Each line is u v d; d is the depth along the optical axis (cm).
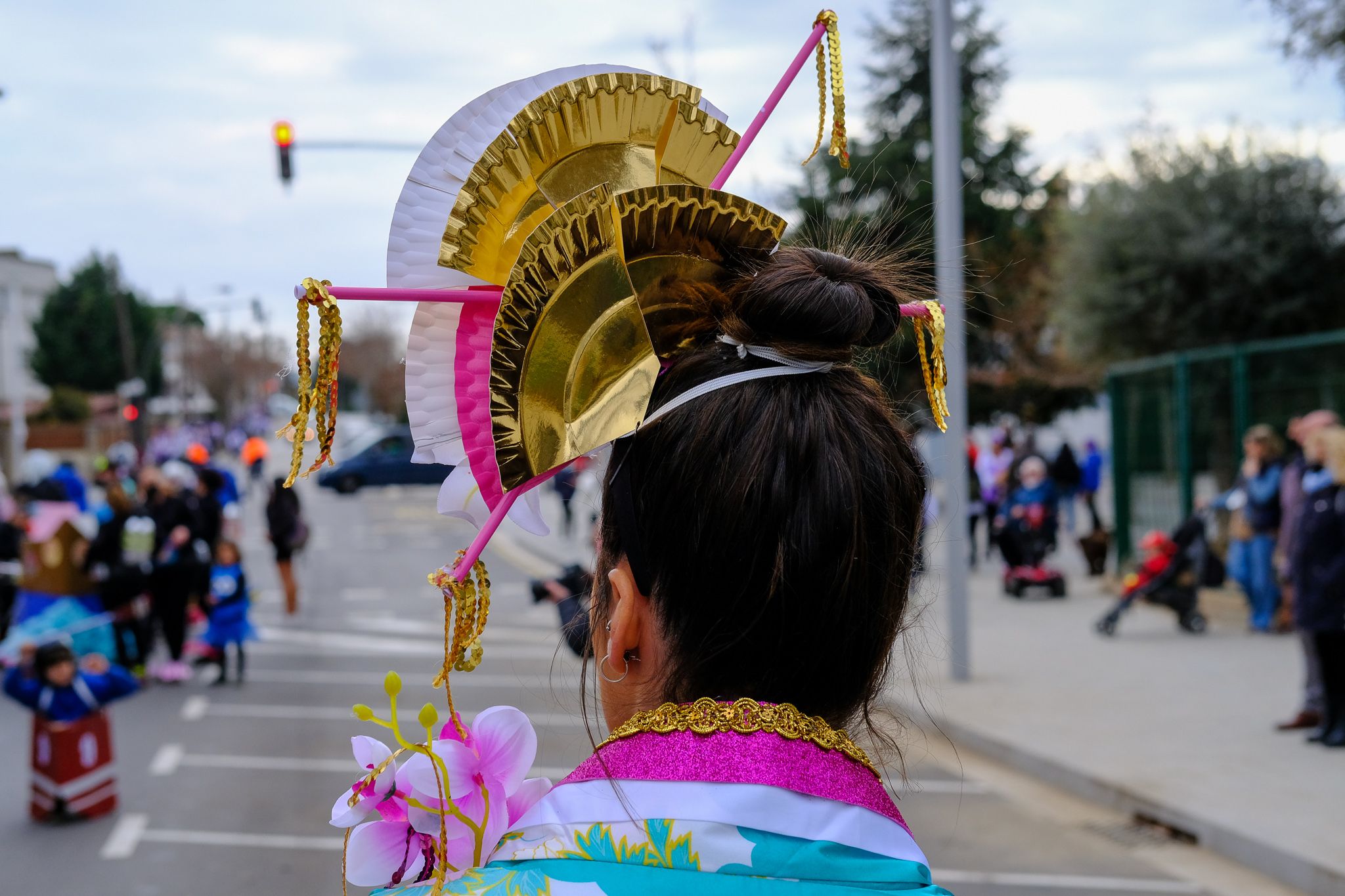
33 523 934
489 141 88
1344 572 664
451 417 88
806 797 76
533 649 1061
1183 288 1543
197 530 1002
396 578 1748
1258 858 514
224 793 654
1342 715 672
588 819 76
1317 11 1074
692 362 84
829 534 80
